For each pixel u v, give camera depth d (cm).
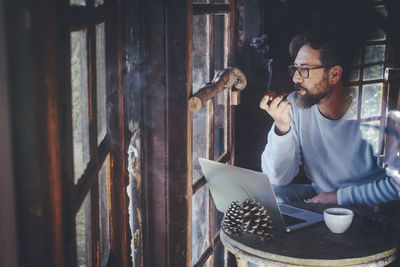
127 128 132
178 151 159
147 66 152
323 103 234
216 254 235
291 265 147
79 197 79
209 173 178
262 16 259
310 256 147
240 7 248
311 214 183
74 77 80
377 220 177
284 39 272
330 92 231
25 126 58
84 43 86
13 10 55
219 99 216
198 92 159
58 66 63
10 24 55
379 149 236
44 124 59
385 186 206
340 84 233
